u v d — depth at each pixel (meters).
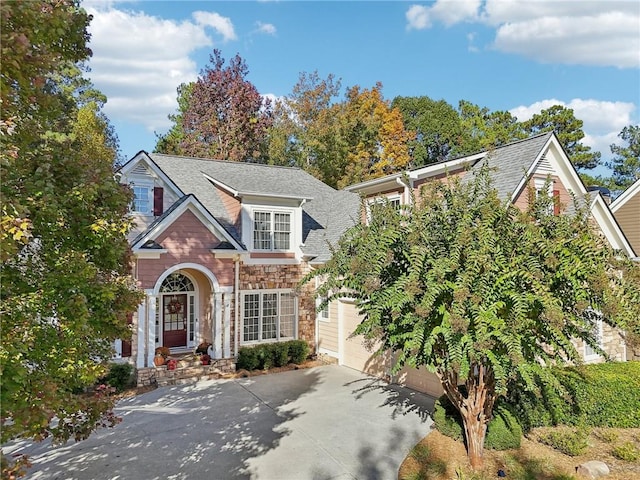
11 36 3.65
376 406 11.91
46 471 8.15
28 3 3.80
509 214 7.92
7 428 3.75
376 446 9.27
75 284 4.66
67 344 4.64
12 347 3.84
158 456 8.80
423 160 43.94
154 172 16.09
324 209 21.61
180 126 45.75
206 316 17.16
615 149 45.16
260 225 17.39
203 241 15.62
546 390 9.76
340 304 16.86
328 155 38.19
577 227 7.55
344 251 8.98
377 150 40.72
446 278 7.49
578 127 42.44
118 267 5.61
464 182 14.59
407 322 7.77
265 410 11.67
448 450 8.95
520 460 8.45
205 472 8.09
